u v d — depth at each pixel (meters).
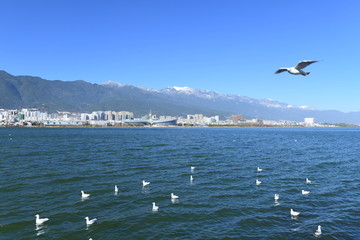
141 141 130.88
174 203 33.00
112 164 59.94
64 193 36.81
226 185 41.59
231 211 30.33
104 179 45.19
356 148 98.44
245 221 27.61
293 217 28.64
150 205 32.22
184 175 48.59
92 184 41.78
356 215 29.17
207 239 23.73
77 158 68.69
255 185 41.66
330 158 70.88
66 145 105.69
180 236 24.30
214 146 104.56
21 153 78.44
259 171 52.38
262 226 26.44
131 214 29.33
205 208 31.28
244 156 74.12
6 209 30.33
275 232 25.09
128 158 69.38
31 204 32.16
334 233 24.88
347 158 71.06
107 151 85.25
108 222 27.14
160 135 194.88
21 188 39.06
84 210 30.38
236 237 24.08
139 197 35.25
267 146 104.88
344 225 26.61
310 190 38.97
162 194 36.62
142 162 62.94
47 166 56.84
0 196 35.09
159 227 26.12
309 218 28.39
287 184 42.38
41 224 26.47
